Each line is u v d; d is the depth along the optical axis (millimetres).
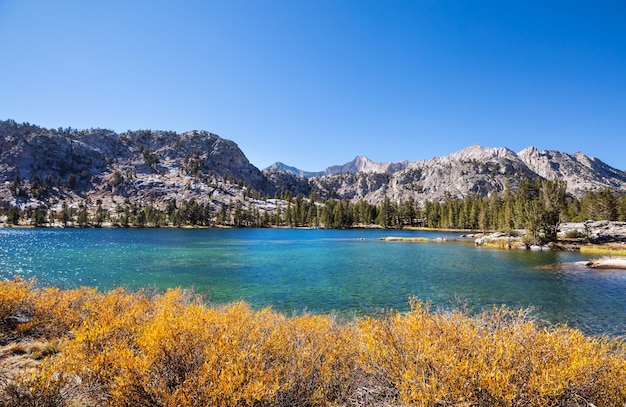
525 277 29828
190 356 4566
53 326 8758
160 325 4996
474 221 143750
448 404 4078
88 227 141750
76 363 5129
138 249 56594
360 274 31812
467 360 4234
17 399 4727
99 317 7953
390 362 5020
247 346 4887
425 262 41188
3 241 71062
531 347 4742
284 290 24516
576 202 124188
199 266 37156
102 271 33219
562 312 18453
